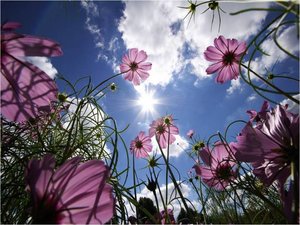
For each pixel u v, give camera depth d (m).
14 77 0.15
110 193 0.13
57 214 0.12
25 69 0.15
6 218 0.18
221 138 0.24
